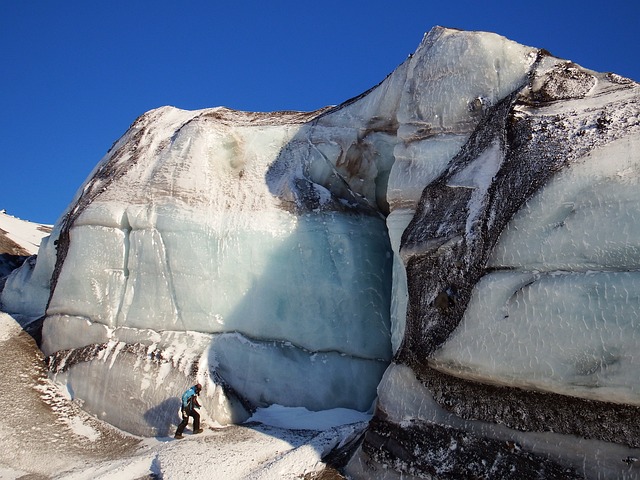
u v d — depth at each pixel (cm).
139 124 1520
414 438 830
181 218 1238
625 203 721
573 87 944
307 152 1298
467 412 800
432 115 1066
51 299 1349
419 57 1116
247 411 1123
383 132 1252
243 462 916
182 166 1291
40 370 1271
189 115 1468
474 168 946
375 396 1148
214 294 1200
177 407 1102
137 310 1234
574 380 696
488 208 862
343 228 1216
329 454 915
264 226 1215
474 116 1030
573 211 755
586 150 780
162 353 1167
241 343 1170
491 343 768
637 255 697
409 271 956
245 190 1270
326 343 1167
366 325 1182
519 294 758
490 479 739
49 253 1559
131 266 1262
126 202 1301
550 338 720
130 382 1156
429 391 848
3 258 2117
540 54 1023
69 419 1162
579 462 696
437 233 926
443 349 818
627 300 678
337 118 1305
